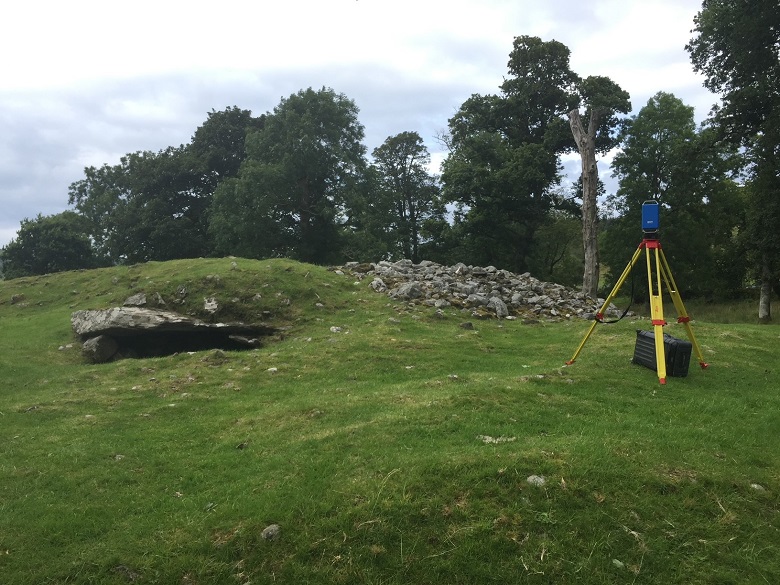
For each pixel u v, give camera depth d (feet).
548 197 111.24
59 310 52.21
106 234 137.59
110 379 32.09
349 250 111.34
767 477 16.61
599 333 39.14
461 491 14.85
